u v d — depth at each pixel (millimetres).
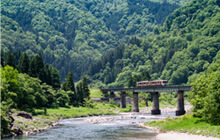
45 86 161500
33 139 69750
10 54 178875
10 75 119312
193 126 76750
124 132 82500
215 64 131875
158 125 90812
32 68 170750
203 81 89062
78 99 188750
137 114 160625
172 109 197625
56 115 131250
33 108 137500
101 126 97875
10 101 103375
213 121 74375
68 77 190250
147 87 167125
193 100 87062
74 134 79312
